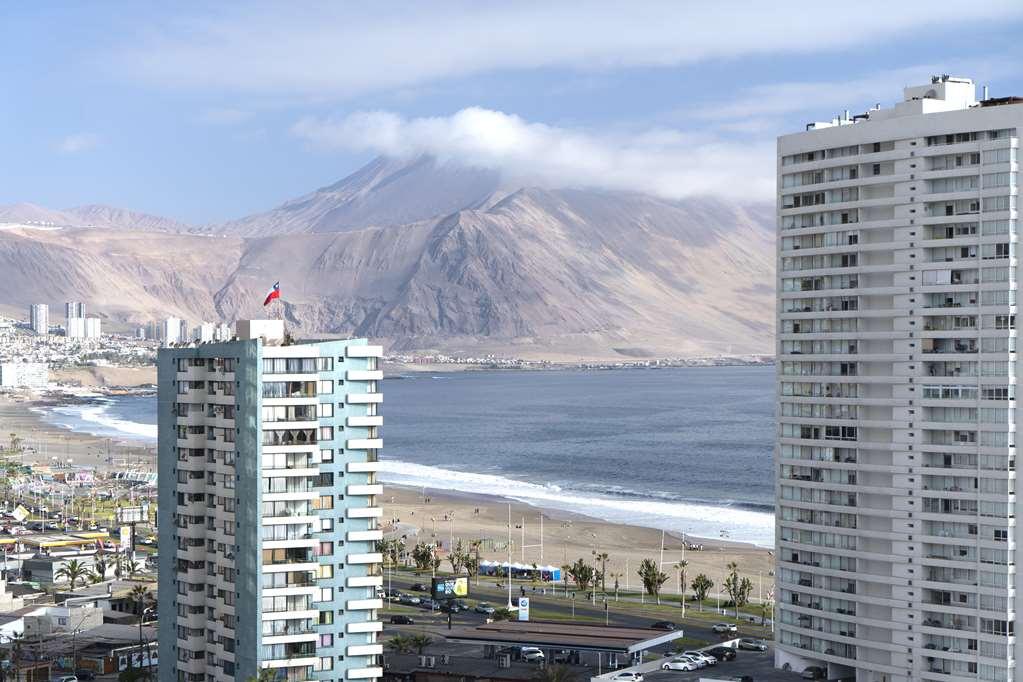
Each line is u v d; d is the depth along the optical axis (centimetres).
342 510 18288
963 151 19300
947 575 19288
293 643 17950
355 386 18300
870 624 19850
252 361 17975
